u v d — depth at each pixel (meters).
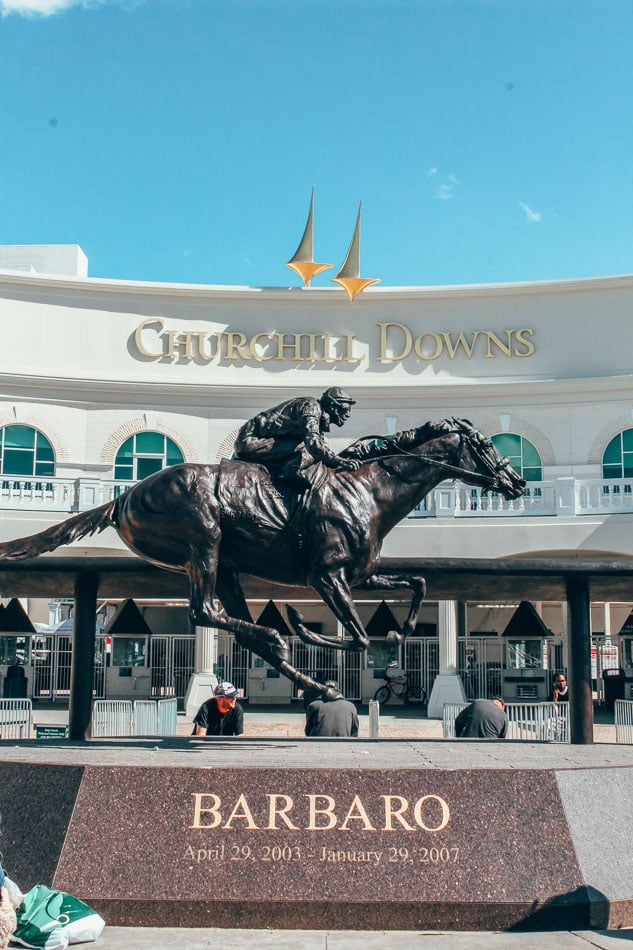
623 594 12.14
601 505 26.92
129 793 6.93
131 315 33.91
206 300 34.25
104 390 33.16
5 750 8.53
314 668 31.23
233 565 9.10
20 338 32.94
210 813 6.86
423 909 6.59
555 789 6.95
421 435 9.39
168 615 33.12
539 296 33.75
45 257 45.09
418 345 33.97
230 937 6.36
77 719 11.23
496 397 33.25
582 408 32.69
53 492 27.89
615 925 6.69
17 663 30.33
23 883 6.77
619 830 7.07
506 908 6.59
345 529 8.89
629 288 33.16
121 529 9.13
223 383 33.69
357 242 33.53
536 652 30.06
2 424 32.28
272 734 21.19
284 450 9.08
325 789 6.91
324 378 33.97
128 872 6.70
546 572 10.41
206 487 8.84
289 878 6.66
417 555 26.89
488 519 27.02
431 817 6.84
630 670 29.44
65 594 12.58
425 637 31.16
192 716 26.59
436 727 23.64
